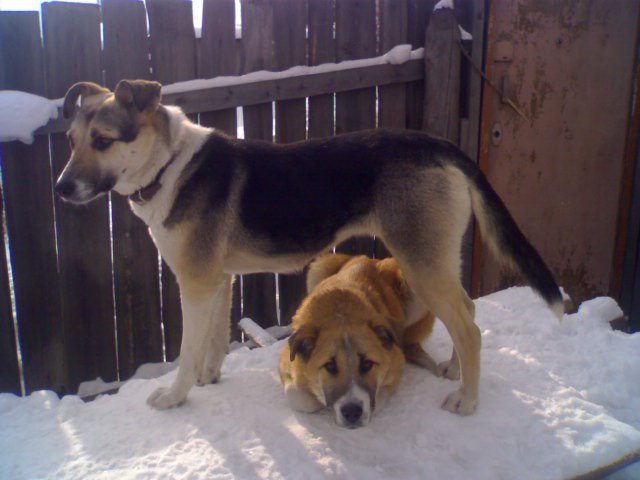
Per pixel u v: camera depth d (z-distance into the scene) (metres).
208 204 1.36
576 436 1.21
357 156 1.38
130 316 1.85
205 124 1.85
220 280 1.38
